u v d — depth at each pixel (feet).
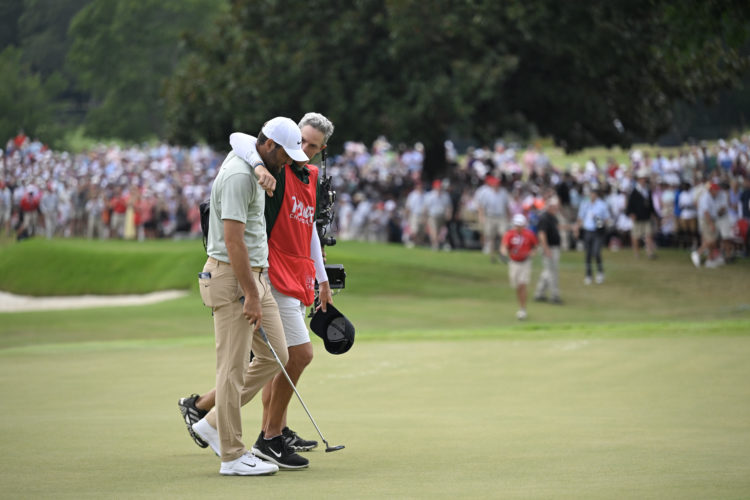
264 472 59.77
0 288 328.29
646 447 67.41
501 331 185.16
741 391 99.86
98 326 228.63
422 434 75.77
